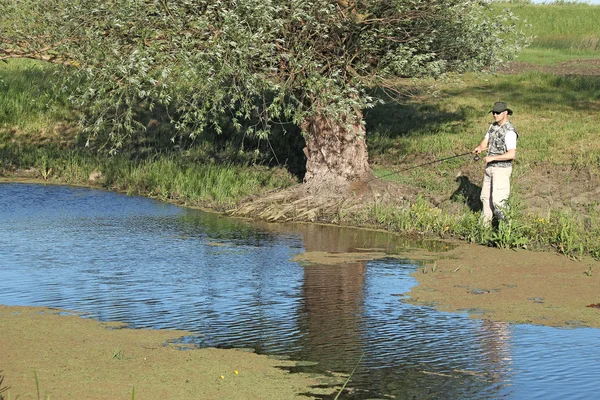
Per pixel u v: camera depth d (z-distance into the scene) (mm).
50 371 6574
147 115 20969
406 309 8773
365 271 10570
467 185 15664
